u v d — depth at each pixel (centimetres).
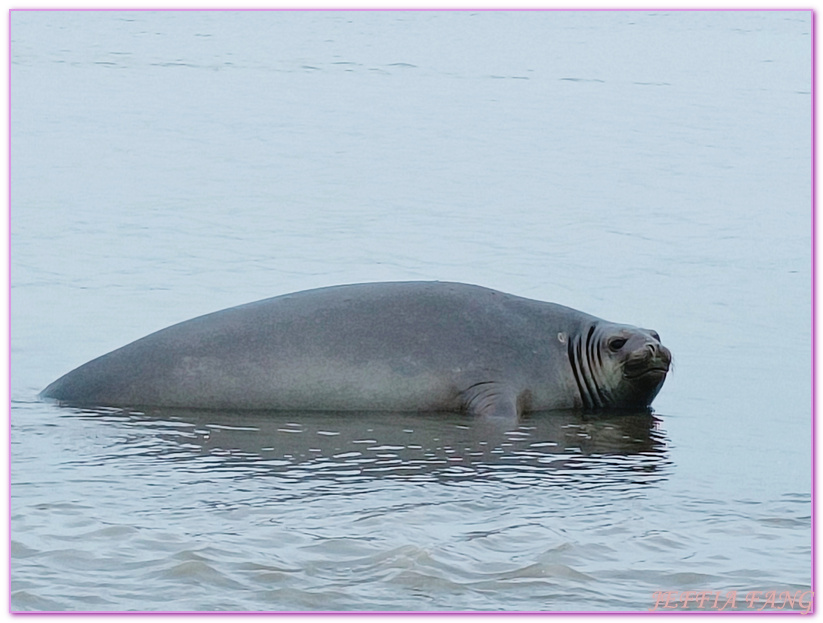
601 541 3177
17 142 10950
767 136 12425
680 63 18350
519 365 4762
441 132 12444
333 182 9675
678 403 4812
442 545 3092
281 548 3059
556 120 13375
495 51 19612
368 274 6725
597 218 8494
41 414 4441
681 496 3650
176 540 3094
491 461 3997
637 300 6300
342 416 4559
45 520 3244
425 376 4672
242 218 8212
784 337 5700
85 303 5997
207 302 6056
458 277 6706
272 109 13688
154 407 4597
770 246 7694
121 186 9238
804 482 3831
